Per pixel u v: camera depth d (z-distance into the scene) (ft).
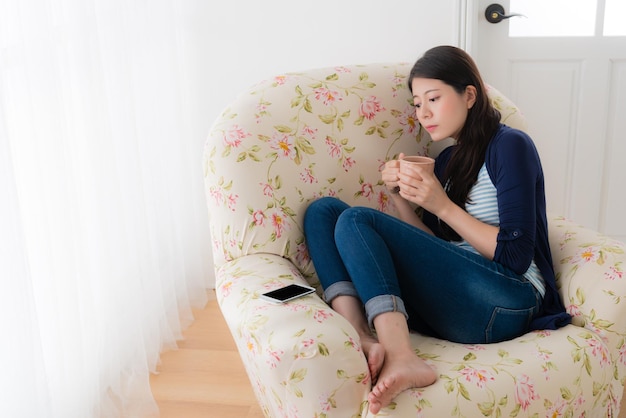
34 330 4.70
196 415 6.08
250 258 5.10
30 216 4.96
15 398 4.58
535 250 5.02
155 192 7.28
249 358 4.27
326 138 5.55
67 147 5.27
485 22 7.95
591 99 8.11
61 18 5.37
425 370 4.00
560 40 7.93
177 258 7.80
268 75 8.00
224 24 7.89
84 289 5.62
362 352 4.02
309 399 3.88
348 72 5.86
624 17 7.82
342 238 4.63
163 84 7.55
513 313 4.64
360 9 7.68
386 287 4.39
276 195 5.25
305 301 4.26
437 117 5.25
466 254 4.73
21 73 4.77
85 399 5.59
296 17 7.79
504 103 6.01
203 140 8.25
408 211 5.61
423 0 7.57
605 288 4.64
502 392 4.01
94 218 5.90
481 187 5.11
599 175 8.36
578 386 4.31
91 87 5.70
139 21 6.91
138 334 6.39
